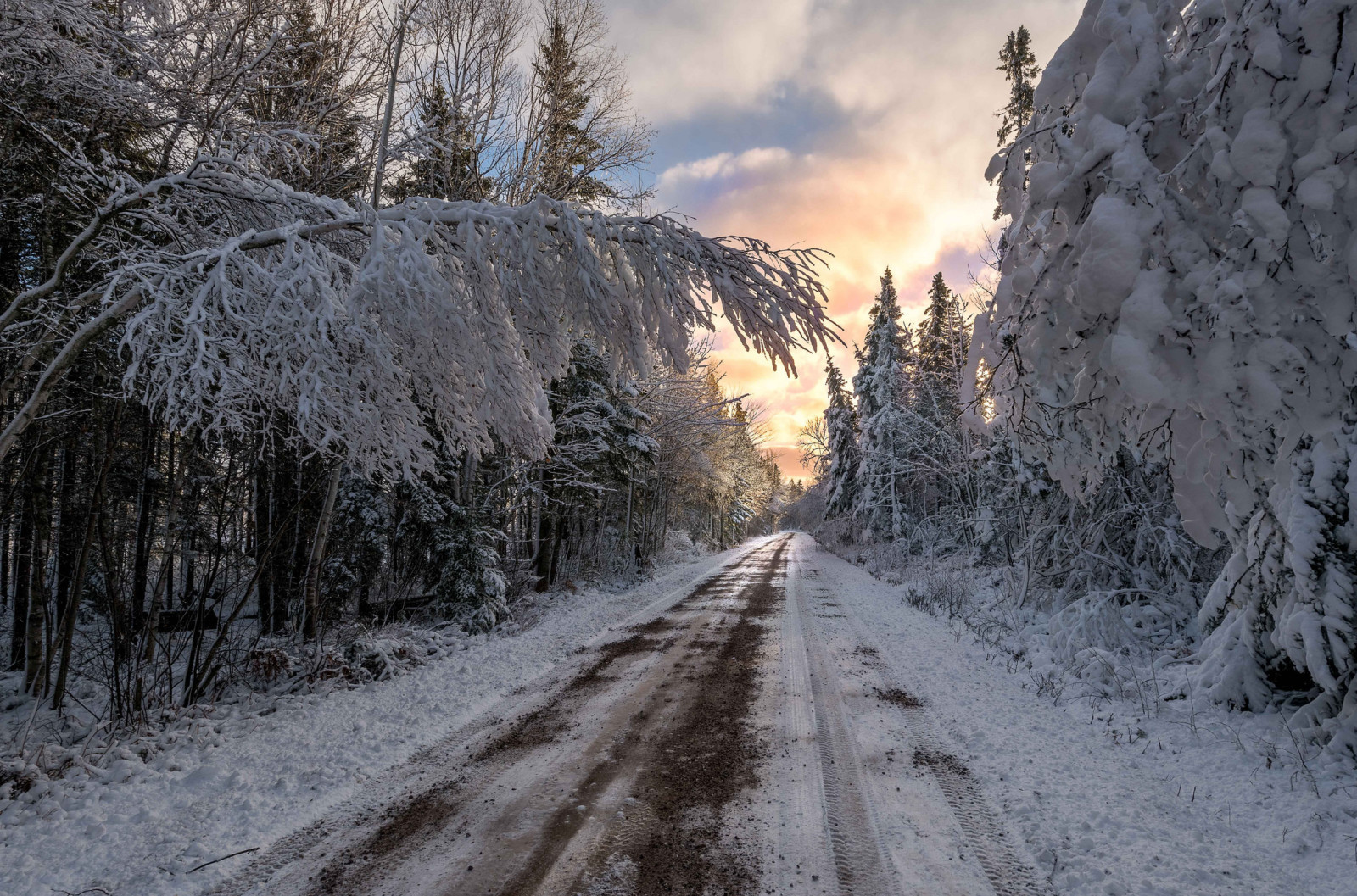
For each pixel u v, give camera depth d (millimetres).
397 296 4516
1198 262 3125
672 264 4879
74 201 5645
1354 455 4703
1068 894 3131
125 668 6770
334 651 7828
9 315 4566
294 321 4336
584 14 11867
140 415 8117
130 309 4688
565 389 14891
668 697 6602
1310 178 2865
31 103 5398
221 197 5152
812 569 22453
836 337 4863
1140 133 3338
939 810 4051
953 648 9016
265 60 5637
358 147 8883
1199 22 3564
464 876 3404
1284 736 4879
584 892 3221
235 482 7695
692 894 3180
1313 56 2822
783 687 6902
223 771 4906
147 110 5477
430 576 12484
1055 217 3680
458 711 6309
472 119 10719
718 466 27047
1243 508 3705
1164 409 3645
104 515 6578
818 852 3561
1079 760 4844
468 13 10602
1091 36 3715
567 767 4832
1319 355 3143
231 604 13266
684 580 18906
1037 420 4219
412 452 5996
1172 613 8805
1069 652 8078
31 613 7539
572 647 9320
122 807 4316
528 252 4715
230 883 3416
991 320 4203
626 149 12422
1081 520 10562
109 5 5277
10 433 4320
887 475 26625
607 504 20219
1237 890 3102
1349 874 3195
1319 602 4719
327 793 4508
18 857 3689
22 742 5230
